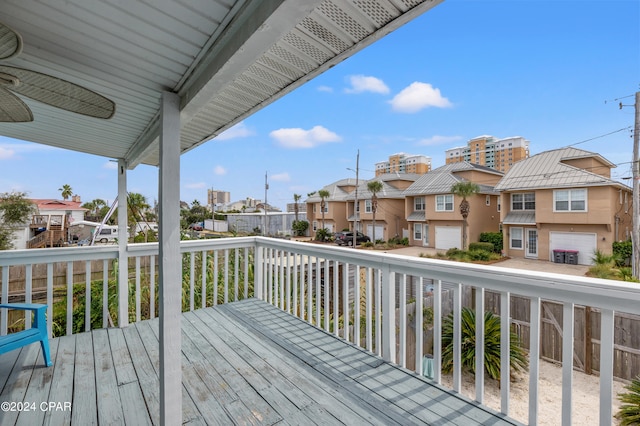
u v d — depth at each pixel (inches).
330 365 89.4
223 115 83.4
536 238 633.6
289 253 134.6
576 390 163.0
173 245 62.9
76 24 45.6
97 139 107.5
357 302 102.1
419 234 856.3
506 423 63.2
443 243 783.1
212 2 39.8
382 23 42.8
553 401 148.4
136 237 309.6
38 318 88.3
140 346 103.8
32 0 40.5
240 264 202.2
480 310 70.2
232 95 69.7
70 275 114.7
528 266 565.9
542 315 195.2
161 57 53.6
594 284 52.1
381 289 94.8
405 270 86.2
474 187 709.9
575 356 182.2
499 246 703.1
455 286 75.5
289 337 109.3
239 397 74.6
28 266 107.4
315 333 112.7
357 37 46.3
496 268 66.2
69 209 1120.8
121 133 101.0
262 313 133.6
